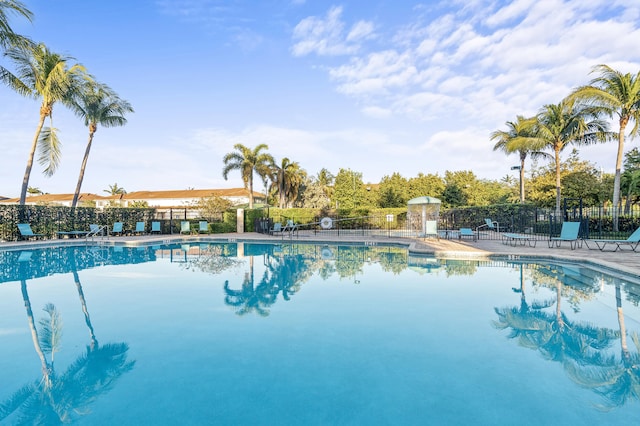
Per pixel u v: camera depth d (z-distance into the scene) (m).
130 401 2.91
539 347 3.98
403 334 4.40
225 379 3.26
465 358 3.69
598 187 24.33
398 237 18.50
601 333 4.45
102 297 6.45
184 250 14.72
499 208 22.38
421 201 16.55
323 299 6.19
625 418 2.64
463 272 8.81
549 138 21.80
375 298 6.23
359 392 3.01
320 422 2.60
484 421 2.60
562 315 5.17
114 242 16.61
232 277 8.39
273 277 8.33
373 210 29.28
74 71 17.97
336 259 11.60
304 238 18.14
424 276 8.32
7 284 7.67
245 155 31.66
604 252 10.91
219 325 4.79
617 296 6.30
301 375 3.32
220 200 36.59
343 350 3.91
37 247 14.85
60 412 2.77
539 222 19.53
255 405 2.82
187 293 6.74
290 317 5.13
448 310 5.46
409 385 3.12
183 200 57.12
